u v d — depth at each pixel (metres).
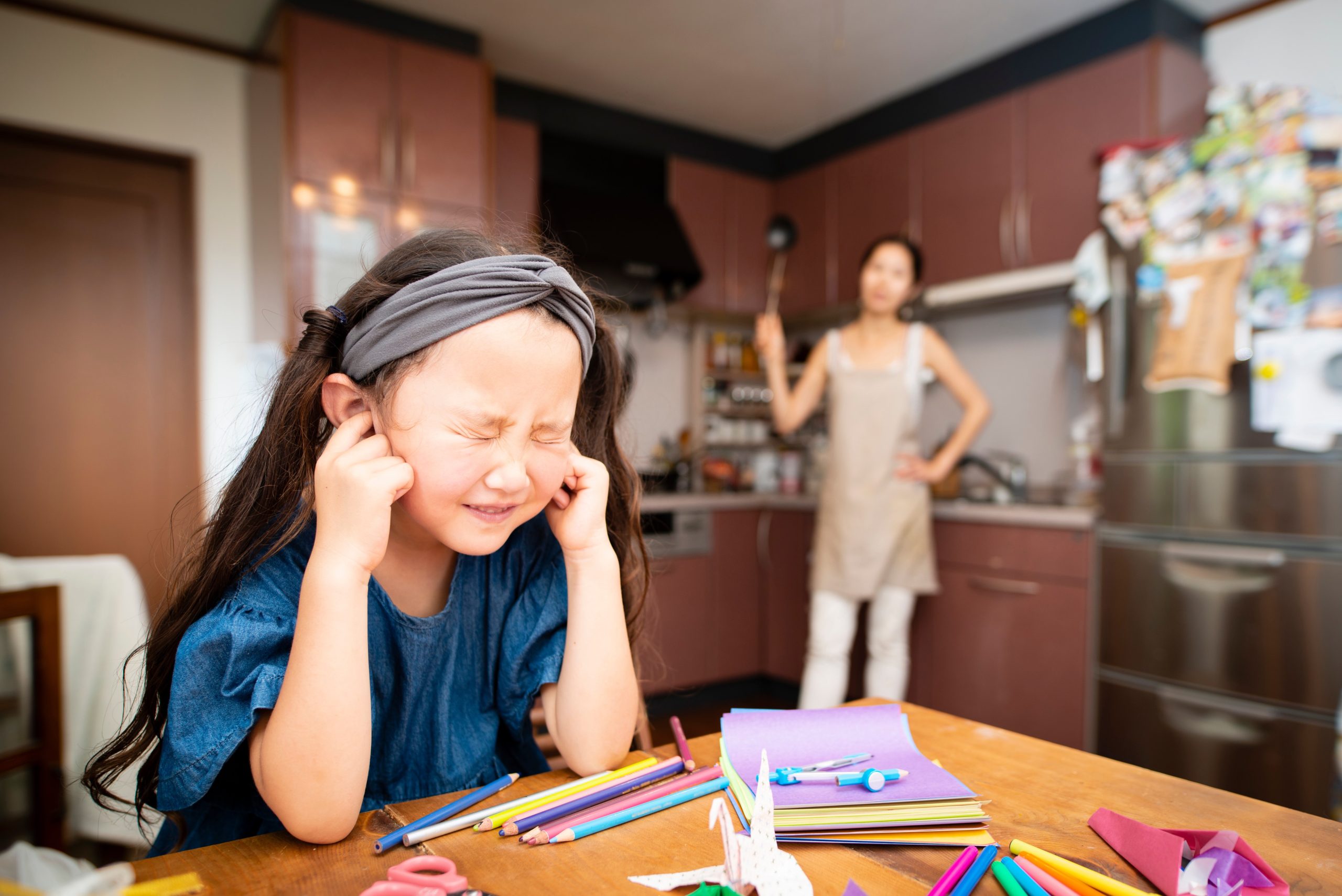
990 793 0.64
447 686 0.69
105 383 2.59
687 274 3.17
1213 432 1.94
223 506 0.63
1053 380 2.88
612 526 0.80
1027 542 2.31
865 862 0.52
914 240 3.03
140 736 0.63
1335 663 1.75
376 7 2.52
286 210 2.29
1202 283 1.95
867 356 2.28
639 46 2.79
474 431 0.55
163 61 2.64
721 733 0.68
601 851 0.53
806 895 0.45
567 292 0.58
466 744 0.71
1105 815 0.56
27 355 2.47
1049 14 2.58
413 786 0.69
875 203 3.18
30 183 2.48
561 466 0.60
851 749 0.66
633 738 0.75
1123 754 2.09
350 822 0.54
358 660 0.54
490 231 0.74
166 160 2.66
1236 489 1.90
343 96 2.39
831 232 3.37
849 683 2.76
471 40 2.69
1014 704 2.34
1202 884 0.48
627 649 0.69
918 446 2.32
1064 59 2.64
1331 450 1.76
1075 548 2.21
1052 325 2.88
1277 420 1.83
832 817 0.55
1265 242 1.85
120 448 2.60
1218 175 1.93
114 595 1.63
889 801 0.56
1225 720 1.91
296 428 0.62
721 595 3.06
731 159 3.58
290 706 0.52
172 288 2.69
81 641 1.60
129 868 0.49
